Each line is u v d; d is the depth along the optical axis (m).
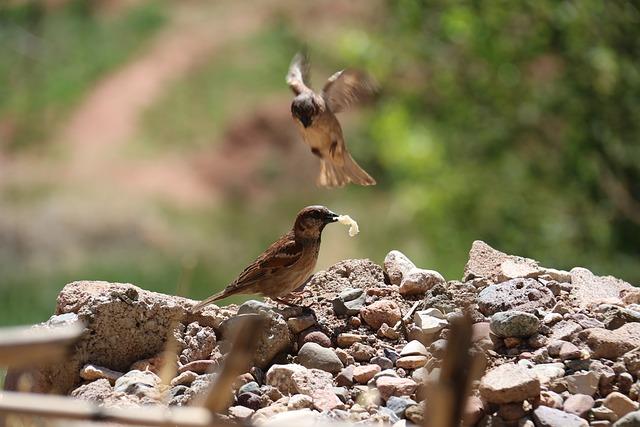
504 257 8.25
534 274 7.80
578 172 16.95
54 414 3.26
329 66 31.94
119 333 6.86
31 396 3.41
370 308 7.28
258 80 32.09
